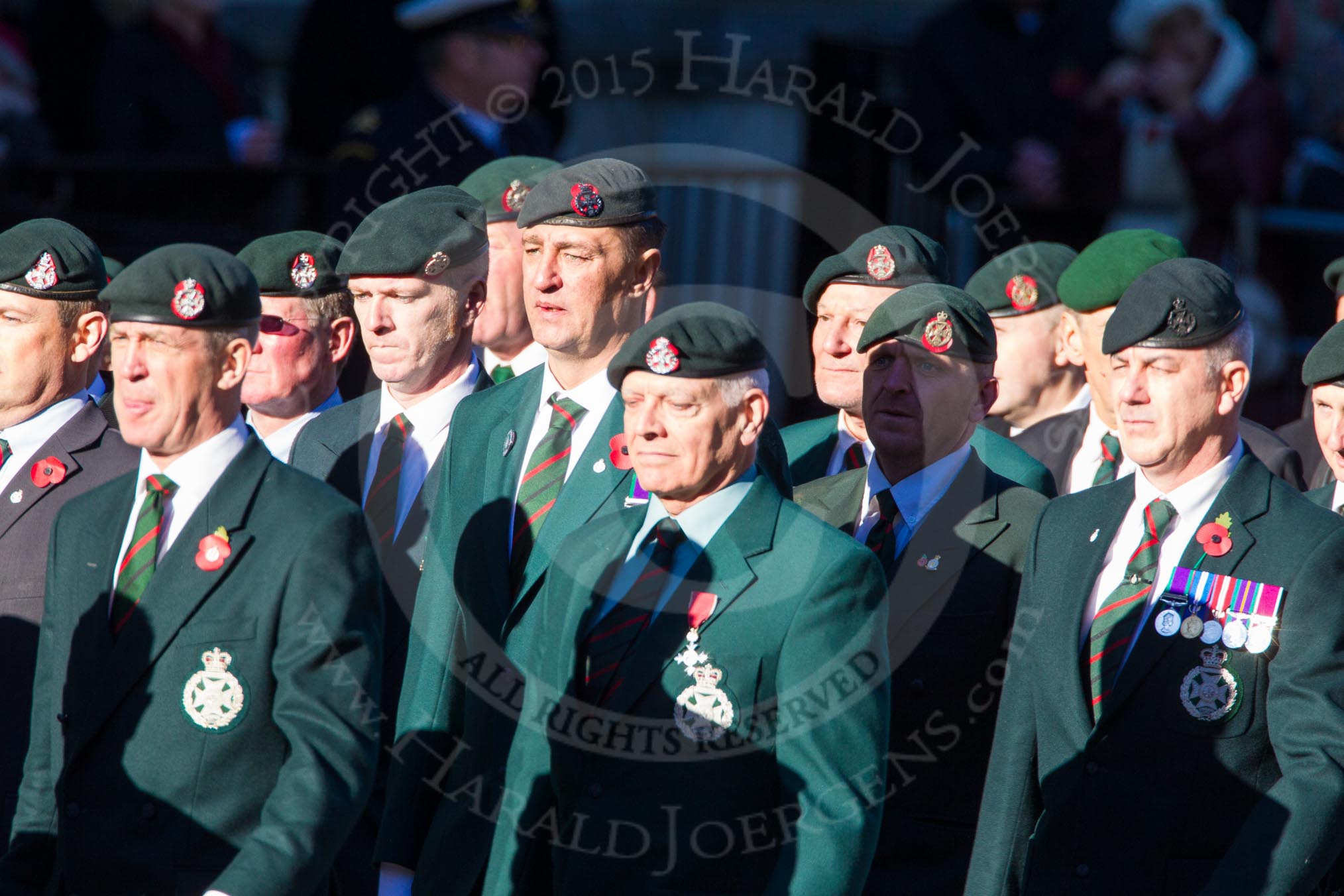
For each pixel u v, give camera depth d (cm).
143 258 1464
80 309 1800
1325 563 1453
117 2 3303
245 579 1434
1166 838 1461
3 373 1791
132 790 1422
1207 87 3178
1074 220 2992
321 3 3127
